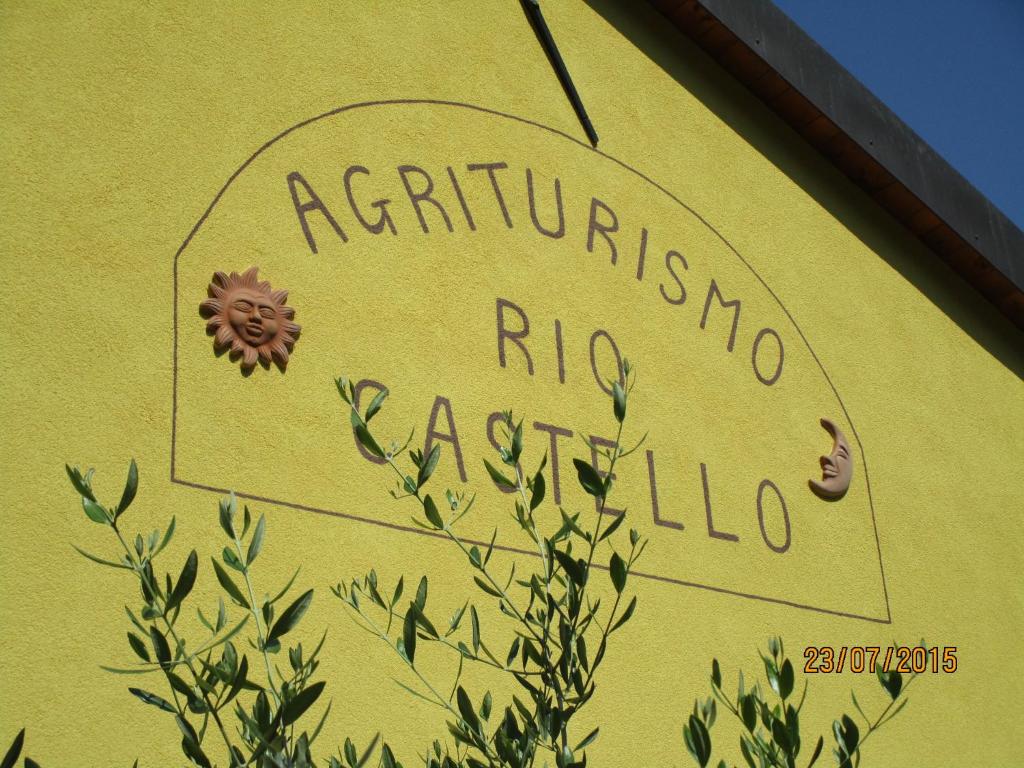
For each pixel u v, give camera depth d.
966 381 7.03
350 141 4.64
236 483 3.87
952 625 6.13
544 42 5.59
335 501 4.07
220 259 4.10
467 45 5.25
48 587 3.40
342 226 4.47
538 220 5.17
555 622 4.34
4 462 3.44
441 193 4.86
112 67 4.07
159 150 4.08
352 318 4.37
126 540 3.58
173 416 3.80
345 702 3.85
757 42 6.31
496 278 4.89
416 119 4.91
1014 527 6.85
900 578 6.00
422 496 4.30
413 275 4.62
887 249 6.93
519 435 2.75
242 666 2.32
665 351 5.41
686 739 2.34
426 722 3.99
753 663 5.07
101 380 3.69
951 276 7.29
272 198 4.31
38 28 3.95
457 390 4.56
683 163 5.97
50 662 3.33
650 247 5.59
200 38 4.34
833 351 6.27
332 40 4.75
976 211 7.20
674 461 5.21
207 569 3.70
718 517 5.27
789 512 5.61
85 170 3.88
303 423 4.10
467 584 4.28
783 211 6.38
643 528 4.95
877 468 6.20
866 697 5.50
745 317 5.88
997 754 5.98
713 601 5.05
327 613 3.91
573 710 2.50
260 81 4.45
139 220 3.95
